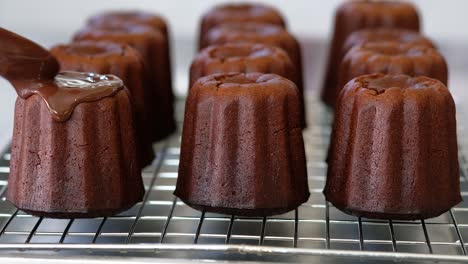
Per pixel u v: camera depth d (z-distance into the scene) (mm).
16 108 384
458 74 668
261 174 379
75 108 372
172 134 508
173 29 677
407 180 377
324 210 411
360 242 373
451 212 399
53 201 376
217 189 381
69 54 449
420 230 395
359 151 381
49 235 383
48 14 677
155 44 500
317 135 510
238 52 466
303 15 673
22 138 381
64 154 374
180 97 591
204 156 385
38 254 354
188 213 407
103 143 378
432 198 379
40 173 376
